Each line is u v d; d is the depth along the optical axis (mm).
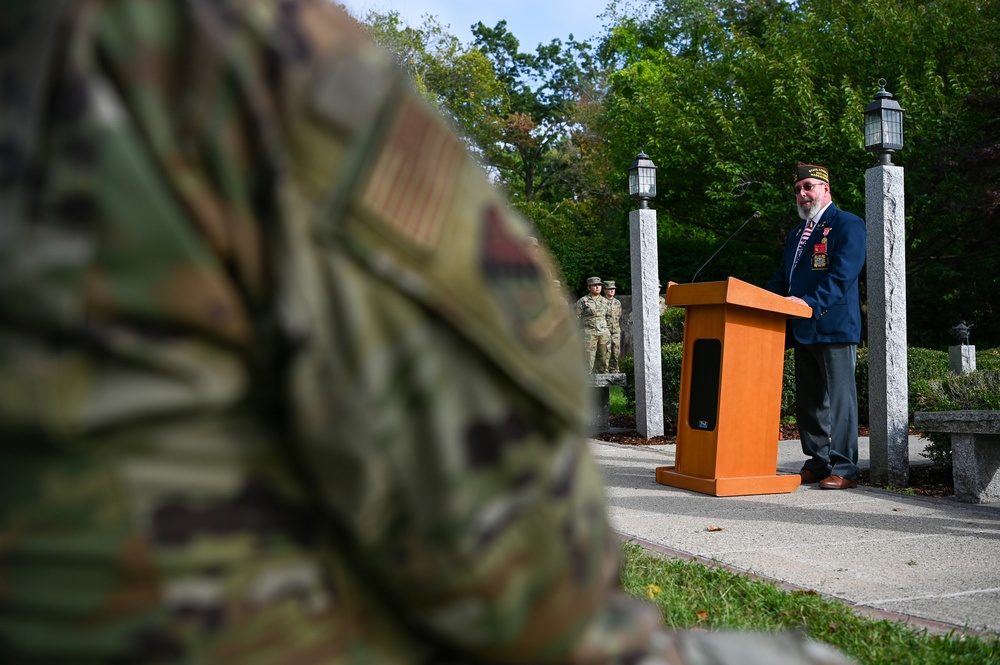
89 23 672
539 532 757
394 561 737
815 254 6594
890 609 3570
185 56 679
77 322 651
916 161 19781
